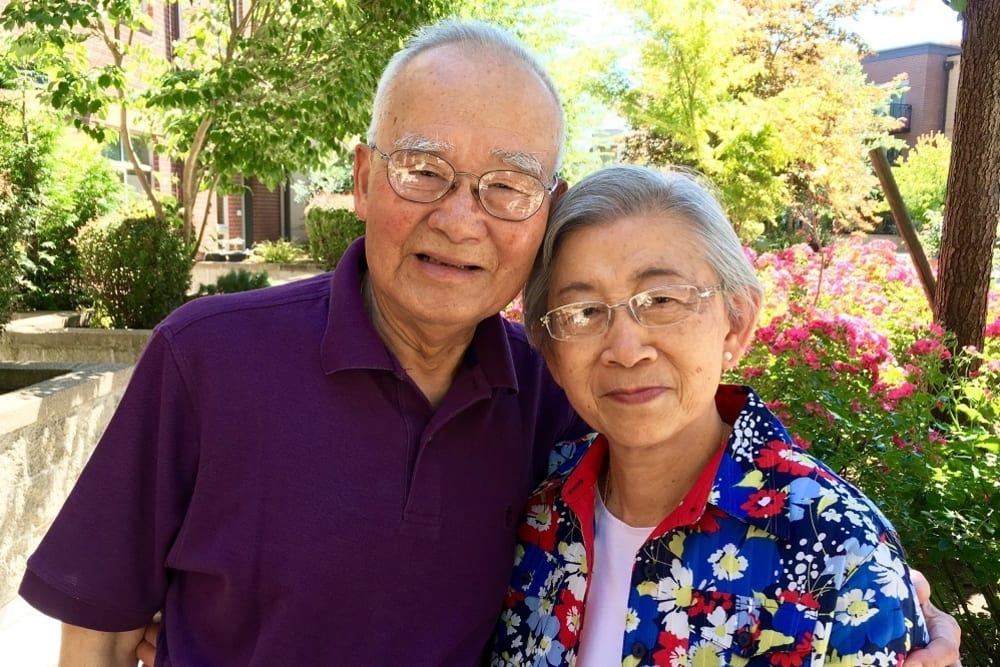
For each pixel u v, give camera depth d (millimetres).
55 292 8531
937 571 2688
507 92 1357
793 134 12734
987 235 3631
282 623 1346
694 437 1400
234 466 1357
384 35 7145
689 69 12992
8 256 6129
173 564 1393
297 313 1462
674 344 1312
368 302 1557
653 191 1357
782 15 15156
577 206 1378
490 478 1533
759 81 15062
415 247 1380
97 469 1396
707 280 1335
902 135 32812
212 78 6797
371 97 7176
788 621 1188
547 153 1401
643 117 13766
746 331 1438
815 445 2824
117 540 1392
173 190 13484
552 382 1771
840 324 3311
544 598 1493
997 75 3475
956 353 3664
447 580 1451
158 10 11938
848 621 1149
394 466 1404
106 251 7230
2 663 3137
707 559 1277
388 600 1394
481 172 1352
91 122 9695
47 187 8047
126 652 1542
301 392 1384
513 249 1386
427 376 1537
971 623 2625
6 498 3510
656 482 1420
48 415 3842
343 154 8125
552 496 1568
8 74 7355
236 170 7855
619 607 1394
